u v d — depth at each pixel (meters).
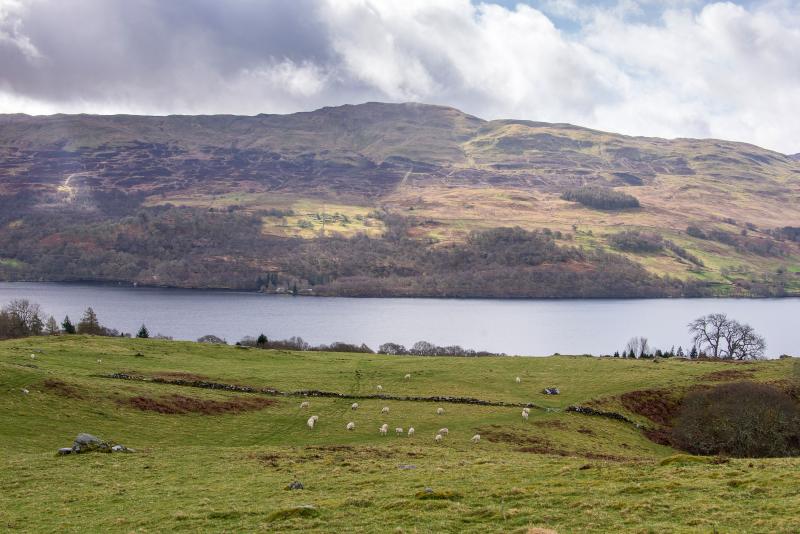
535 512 29.11
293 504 32.59
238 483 38.22
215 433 62.25
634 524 26.53
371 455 48.28
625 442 71.44
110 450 47.94
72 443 52.41
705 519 26.28
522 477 37.44
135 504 33.81
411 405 79.00
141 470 42.12
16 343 100.62
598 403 83.38
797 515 25.81
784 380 92.94
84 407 62.69
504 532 26.42
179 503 33.72
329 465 43.91
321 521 29.12
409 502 31.39
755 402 75.12
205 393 76.00
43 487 37.78
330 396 81.75
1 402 59.31
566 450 63.75
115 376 79.75
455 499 32.28
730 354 162.25
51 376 69.00
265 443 60.41
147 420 62.94
